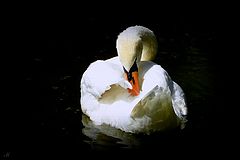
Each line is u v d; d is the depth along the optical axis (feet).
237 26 64.59
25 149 30.73
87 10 71.46
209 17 69.36
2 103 37.73
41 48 54.08
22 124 34.17
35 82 42.60
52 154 30.07
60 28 62.54
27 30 61.16
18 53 51.88
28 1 72.79
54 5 72.38
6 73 45.09
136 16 69.46
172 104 30.91
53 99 38.73
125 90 32.14
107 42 56.90
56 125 33.96
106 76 32.07
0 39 57.21
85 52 52.80
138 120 30.86
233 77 43.70
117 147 30.66
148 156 29.63
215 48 53.88
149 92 29.45
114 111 31.96
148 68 34.04
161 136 31.96
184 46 54.75
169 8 74.02
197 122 34.04
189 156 29.73
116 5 74.49
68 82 42.73
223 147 30.78
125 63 33.12
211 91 40.22
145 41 39.29
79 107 37.22
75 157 29.58
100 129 33.04
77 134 32.45
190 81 42.73
